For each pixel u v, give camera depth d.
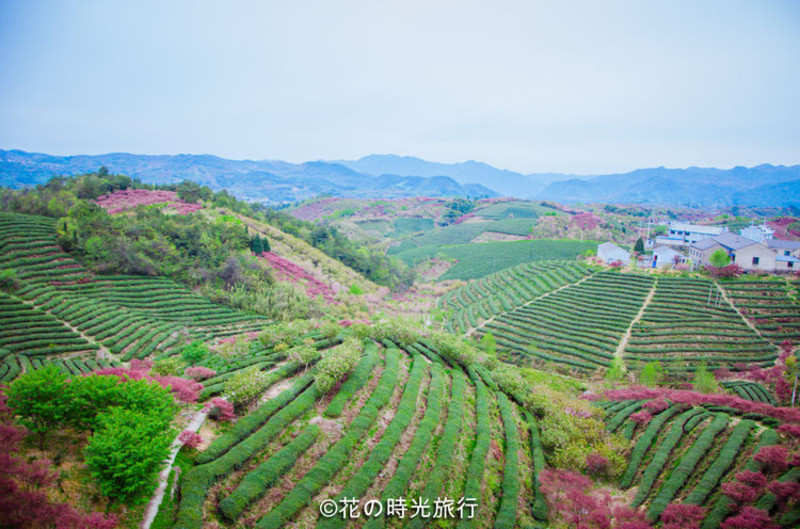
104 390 28.50
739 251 93.81
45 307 64.19
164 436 26.97
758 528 27.47
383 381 45.06
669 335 76.75
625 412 48.50
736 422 42.91
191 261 95.88
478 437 40.75
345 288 114.62
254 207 187.25
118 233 91.62
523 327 87.62
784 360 66.31
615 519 32.19
